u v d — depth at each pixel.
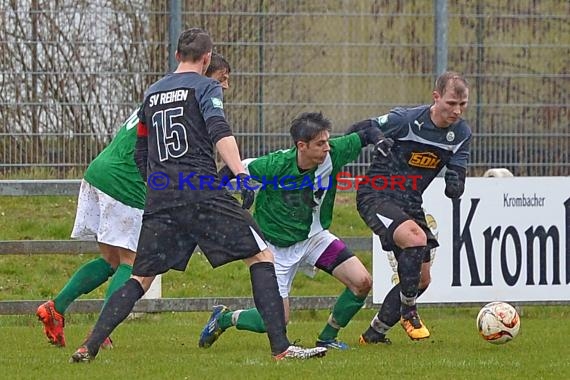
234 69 38.12
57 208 40.88
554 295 31.92
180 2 37.16
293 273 24.56
